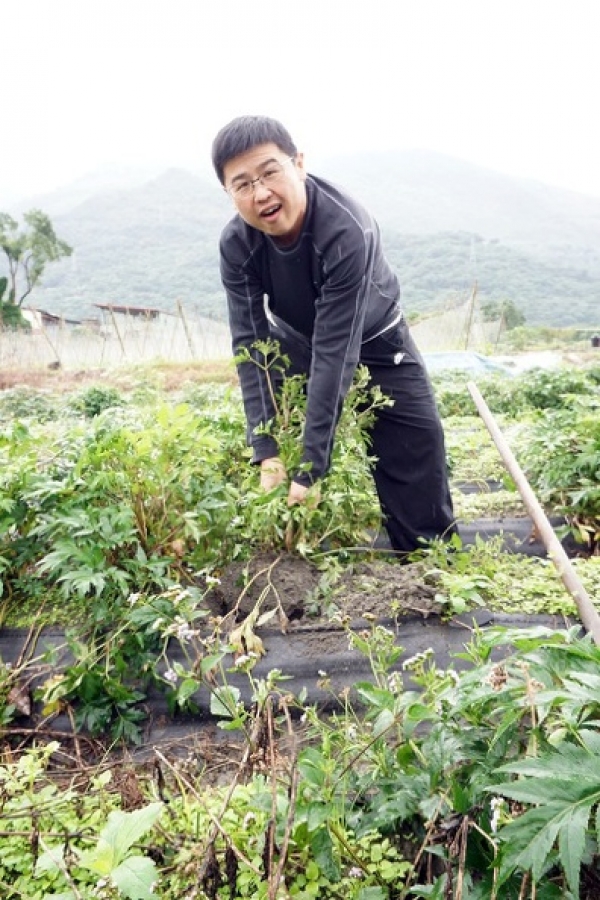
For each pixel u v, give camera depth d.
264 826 1.94
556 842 1.60
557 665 1.76
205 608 3.16
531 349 31.25
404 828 2.05
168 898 1.83
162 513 3.34
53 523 3.06
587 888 1.66
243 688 2.76
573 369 11.12
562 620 3.13
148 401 11.31
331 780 1.90
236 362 3.55
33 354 27.56
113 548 3.12
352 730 2.05
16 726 2.75
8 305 34.22
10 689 2.81
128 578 2.99
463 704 1.70
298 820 1.80
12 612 3.25
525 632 1.92
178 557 3.26
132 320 32.06
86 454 3.31
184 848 1.93
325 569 3.34
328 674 2.81
